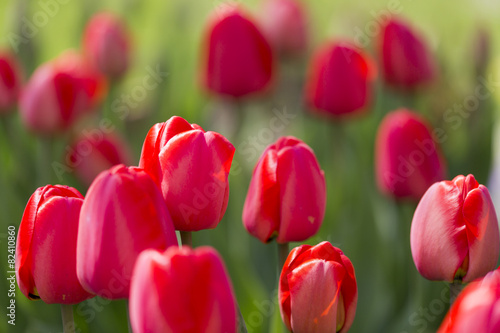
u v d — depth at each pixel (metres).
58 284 0.99
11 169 1.55
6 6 2.57
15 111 1.68
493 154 1.87
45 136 1.51
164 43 2.15
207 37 1.61
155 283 0.90
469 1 3.34
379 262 1.47
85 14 2.41
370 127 1.87
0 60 1.57
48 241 0.99
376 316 1.45
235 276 1.31
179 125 1.00
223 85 1.60
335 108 1.57
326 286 0.99
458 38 2.90
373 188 1.73
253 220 1.05
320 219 1.05
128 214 0.95
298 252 1.01
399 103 1.83
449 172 1.84
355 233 1.48
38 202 0.99
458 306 0.89
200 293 0.90
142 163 1.01
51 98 1.47
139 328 0.90
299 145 1.05
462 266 1.01
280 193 1.04
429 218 1.01
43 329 1.28
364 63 1.57
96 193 0.95
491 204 1.00
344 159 1.62
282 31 2.21
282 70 2.36
